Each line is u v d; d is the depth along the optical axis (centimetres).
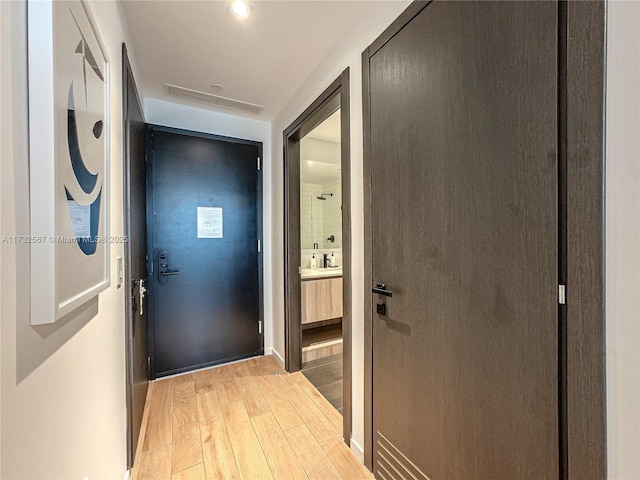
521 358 78
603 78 61
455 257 97
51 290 51
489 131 85
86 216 73
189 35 161
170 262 237
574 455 67
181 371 242
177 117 243
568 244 68
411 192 115
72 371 68
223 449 154
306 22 152
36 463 51
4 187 43
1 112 43
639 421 58
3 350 42
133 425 144
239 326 269
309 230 383
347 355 159
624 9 58
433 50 103
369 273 140
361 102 145
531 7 74
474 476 91
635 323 58
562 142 68
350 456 151
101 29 98
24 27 49
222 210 259
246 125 274
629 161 58
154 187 231
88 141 76
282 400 202
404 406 120
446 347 101
